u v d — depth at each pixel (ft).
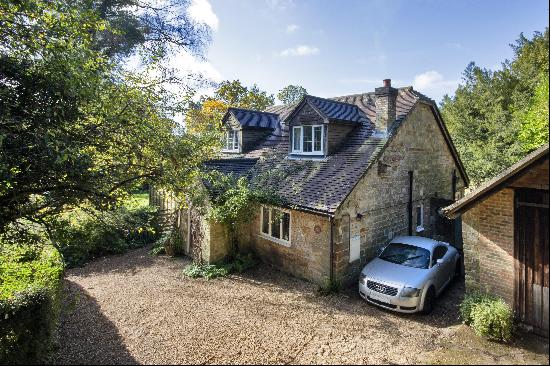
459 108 112.68
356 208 36.50
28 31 21.93
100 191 24.73
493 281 26.61
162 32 53.57
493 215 26.40
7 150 20.52
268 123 61.87
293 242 39.55
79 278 40.65
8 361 22.35
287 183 42.32
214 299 33.47
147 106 28.50
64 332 27.12
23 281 26.61
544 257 23.72
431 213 48.96
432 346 23.86
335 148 44.42
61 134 22.38
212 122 37.50
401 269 31.89
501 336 23.85
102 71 25.66
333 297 33.55
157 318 29.45
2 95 21.27
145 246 54.60
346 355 23.20
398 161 42.09
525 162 22.36
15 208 22.61
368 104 50.85
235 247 44.45
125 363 22.74
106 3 51.03
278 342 25.16
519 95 93.09
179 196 32.81
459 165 55.11
